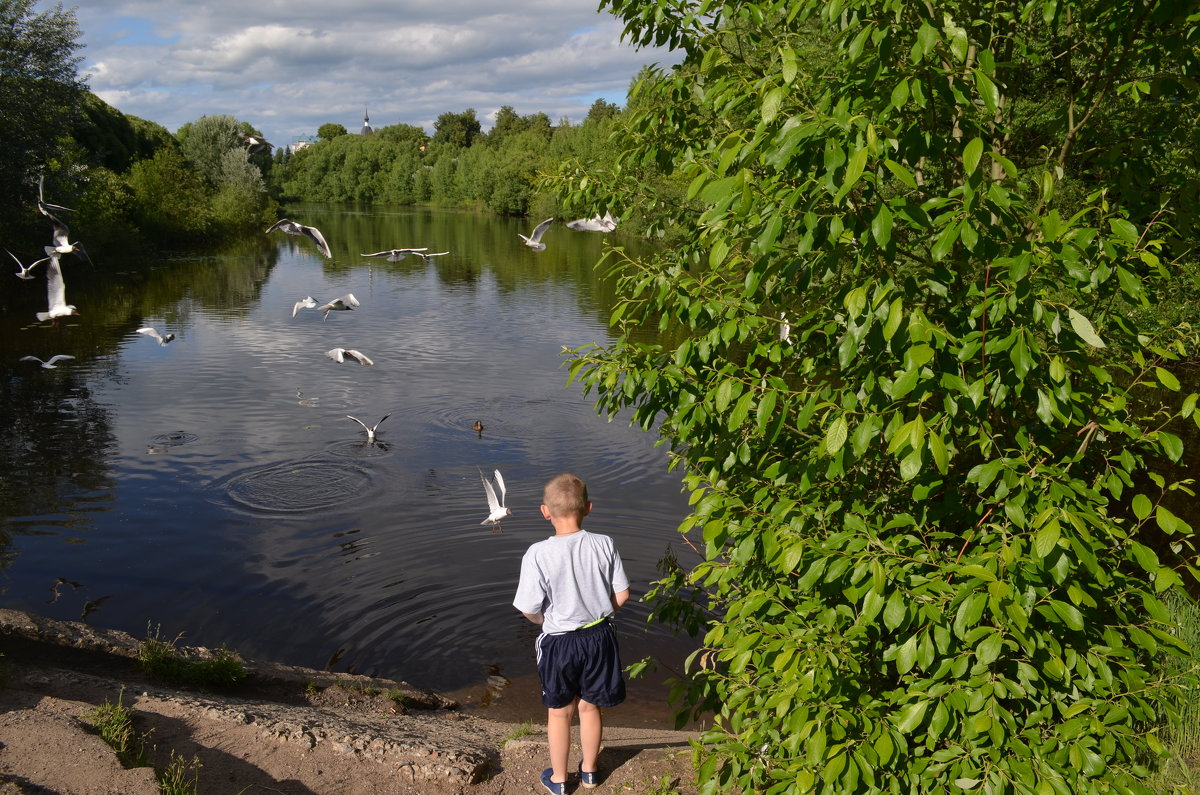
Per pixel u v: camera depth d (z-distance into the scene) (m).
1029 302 3.30
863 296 3.17
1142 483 10.92
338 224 81.25
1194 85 3.84
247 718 5.29
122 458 15.23
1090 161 4.66
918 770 3.25
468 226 81.12
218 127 75.31
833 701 3.29
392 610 9.75
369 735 5.15
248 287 39.12
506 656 8.79
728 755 3.84
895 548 3.30
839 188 3.06
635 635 9.20
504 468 15.06
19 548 11.31
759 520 3.71
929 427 3.16
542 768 4.93
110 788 3.96
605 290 38.72
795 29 4.30
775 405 3.67
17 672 5.92
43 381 20.80
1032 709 3.59
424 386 21.00
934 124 3.64
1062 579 2.95
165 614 9.59
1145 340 3.80
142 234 53.03
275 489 13.85
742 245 4.23
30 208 34.34
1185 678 3.37
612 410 4.39
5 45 31.80
